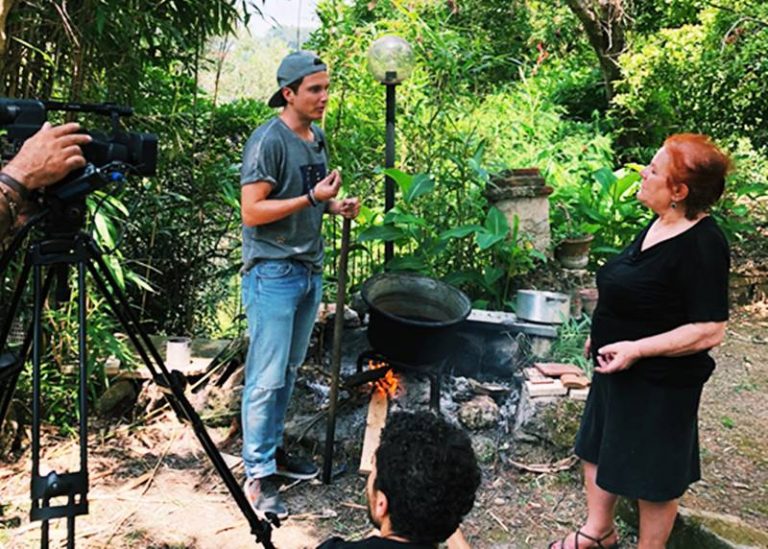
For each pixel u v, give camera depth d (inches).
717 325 81.0
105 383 135.3
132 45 135.3
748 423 139.4
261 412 110.7
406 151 193.8
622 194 202.1
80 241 71.7
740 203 269.4
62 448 128.2
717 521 102.2
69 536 67.4
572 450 124.9
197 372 140.6
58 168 60.4
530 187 162.1
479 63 272.5
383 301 132.8
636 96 269.9
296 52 104.8
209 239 179.8
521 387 135.3
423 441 56.4
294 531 110.7
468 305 129.5
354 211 113.4
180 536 107.9
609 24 297.6
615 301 86.9
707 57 244.8
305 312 114.0
